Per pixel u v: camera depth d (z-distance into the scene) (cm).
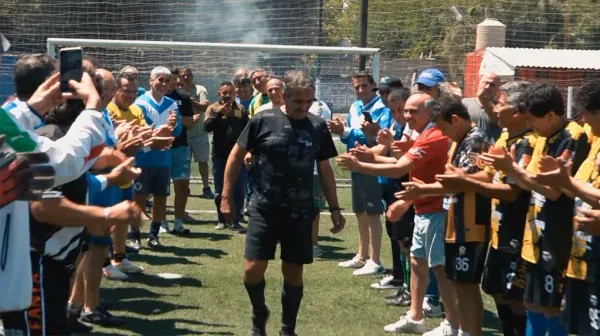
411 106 612
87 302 637
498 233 520
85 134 367
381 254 966
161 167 940
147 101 937
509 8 2047
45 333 428
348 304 726
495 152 477
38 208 359
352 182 873
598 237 436
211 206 1326
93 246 633
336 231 627
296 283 587
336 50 1211
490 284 530
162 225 1080
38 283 414
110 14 1827
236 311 691
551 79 1580
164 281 798
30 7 1742
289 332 590
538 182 421
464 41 1997
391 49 2077
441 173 599
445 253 558
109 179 455
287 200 570
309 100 573
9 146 327
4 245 344
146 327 636
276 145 569
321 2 2109
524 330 552
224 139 1085
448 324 615
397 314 696
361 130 809
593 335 439
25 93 427
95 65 585
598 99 424
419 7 2053
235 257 925
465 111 546
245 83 1129
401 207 618
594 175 438
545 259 467
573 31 2019
